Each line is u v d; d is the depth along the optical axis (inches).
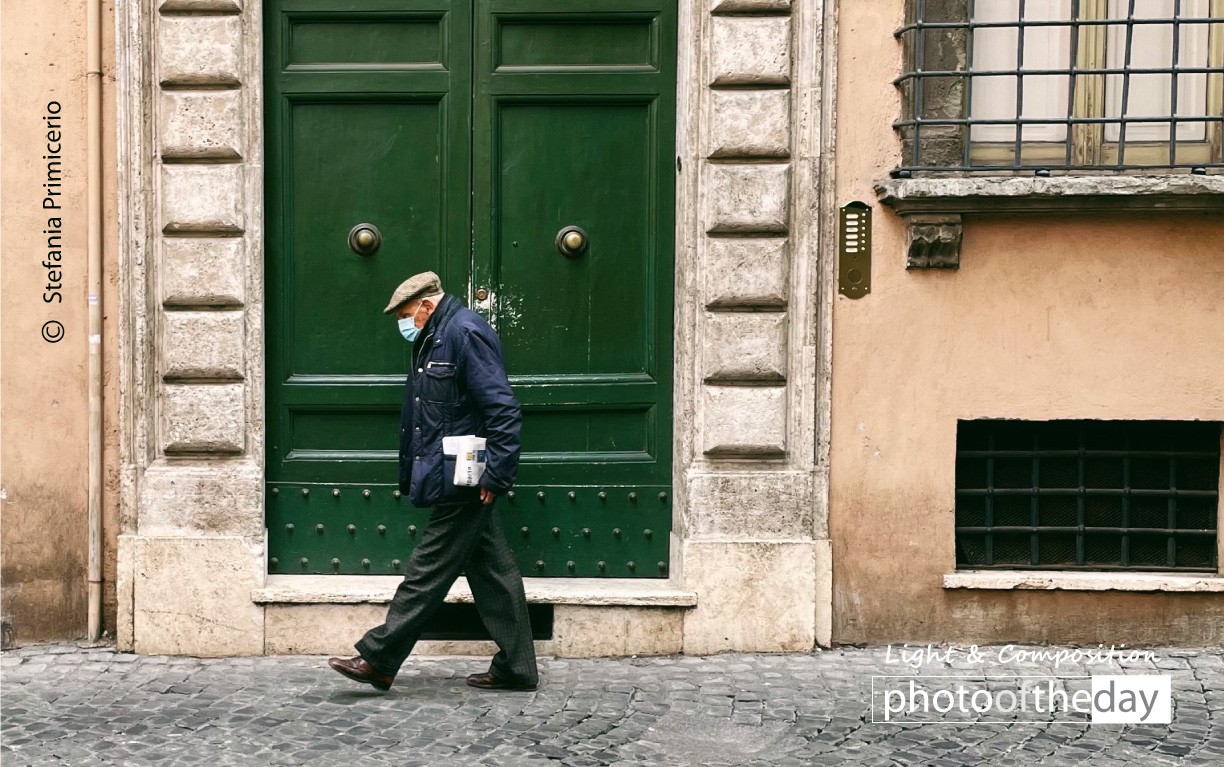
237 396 243.4
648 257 252.5
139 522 243.1
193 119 240.7
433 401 214.5
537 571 253.6
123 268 241.6
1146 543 251.6
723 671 234.2
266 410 251.8
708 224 242.7
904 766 190.9
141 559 242.4
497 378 212.8
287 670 234.5
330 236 251.4
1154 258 243.1
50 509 246.2
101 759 191.9
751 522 244.8
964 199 236.5
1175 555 251.4
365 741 199.3
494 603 221.0
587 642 243.9
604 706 215.8
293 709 213.3
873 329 244.2
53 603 248.2
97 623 247.0
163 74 240.4
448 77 250.4
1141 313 243.6
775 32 240.1
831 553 246.1
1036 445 251.4
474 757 193.3
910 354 244.4
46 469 245.6
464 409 215.2
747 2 239.6
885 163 243.3
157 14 240.4
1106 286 243.4
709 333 243.8
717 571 243.9
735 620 244.7
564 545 253.9
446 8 249.9
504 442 211.8
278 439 252.1
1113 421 250.4
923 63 243.0
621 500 254.2
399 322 220.2
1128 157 251.0
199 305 243.0
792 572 244.5
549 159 251.9
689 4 242.5
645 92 251.0
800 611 244.8
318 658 242.1
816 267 242.8
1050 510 252.1
